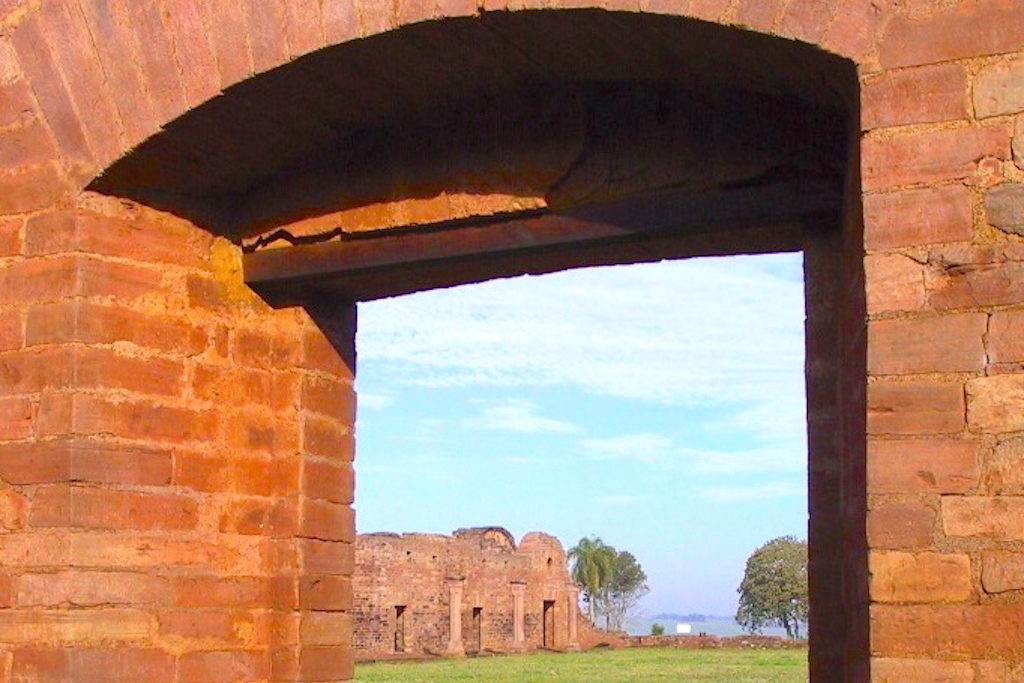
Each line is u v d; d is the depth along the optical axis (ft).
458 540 168.45
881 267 13.61
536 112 18.85
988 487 12.88
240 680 19.86
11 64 19.52
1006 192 13.30
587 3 15.61
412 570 158.10
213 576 19.79
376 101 18.92
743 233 18.29
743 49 15.58
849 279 15.83
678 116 18.02
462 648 162.30
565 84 18.56
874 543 13.14
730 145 17.61
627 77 18.01
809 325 17.72
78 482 18.40
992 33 13.61
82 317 18.80
